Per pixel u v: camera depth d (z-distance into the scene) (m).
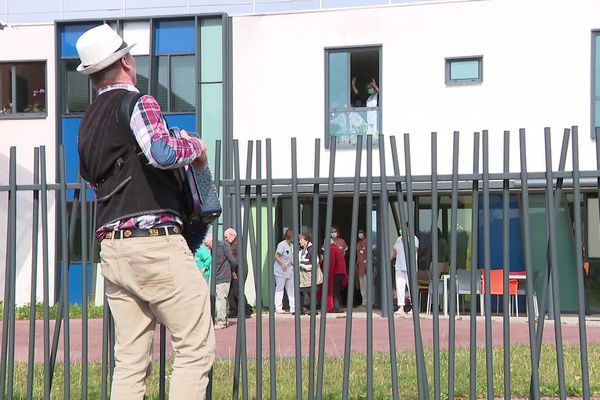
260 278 5.08
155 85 20.03
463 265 17.12
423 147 18.27
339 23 18.75
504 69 17.92
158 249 4.12
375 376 7.85
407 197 4.86
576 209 4.77
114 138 4.18
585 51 17.61
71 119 20.41
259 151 5.14
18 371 8.26
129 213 4.14
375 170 18.31
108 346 5.13
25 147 20.34
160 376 5.11
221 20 19.56
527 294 4.80
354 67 18.73
